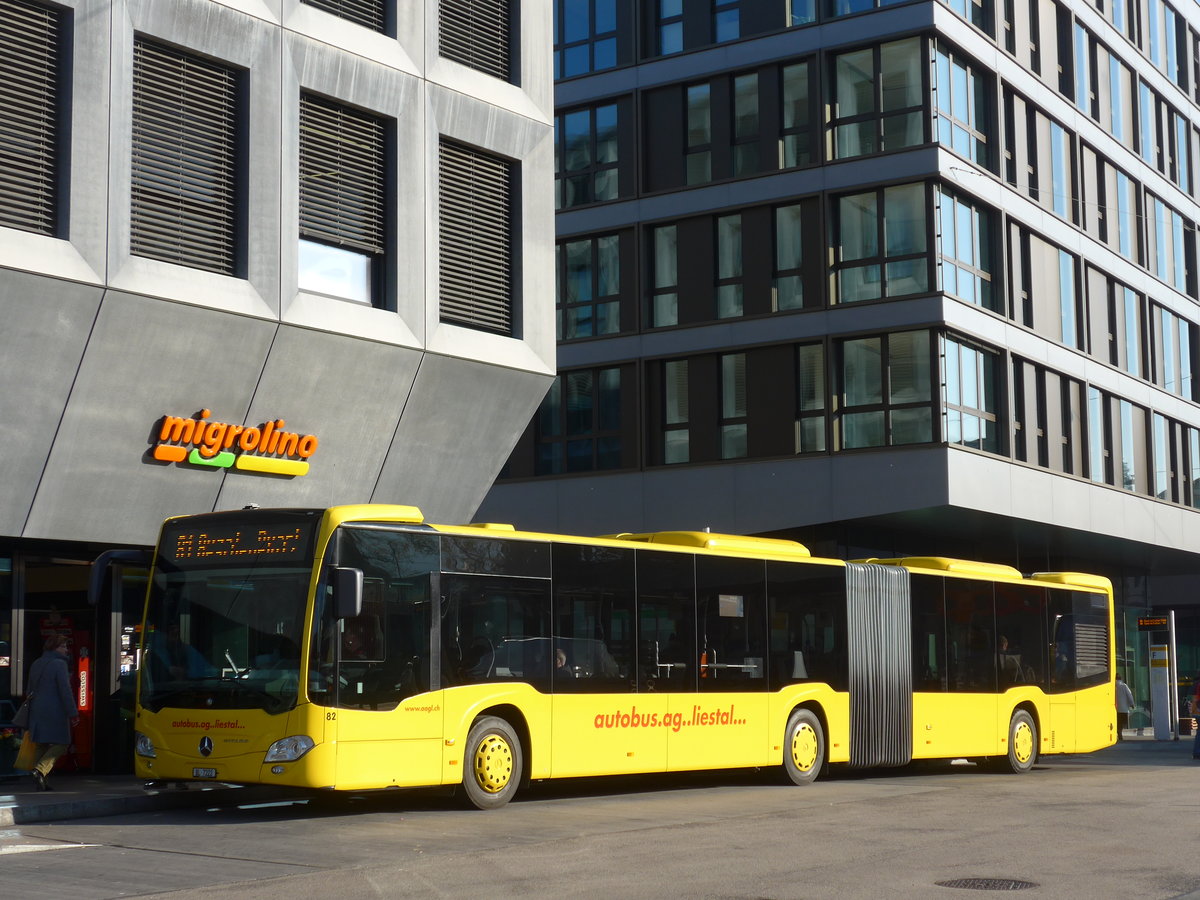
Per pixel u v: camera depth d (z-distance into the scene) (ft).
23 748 55.57
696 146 114.62
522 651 54.03
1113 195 132.46
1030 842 42.91
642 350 114.21
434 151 71.31
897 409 104.06
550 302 76.95
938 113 105.50
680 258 114.11
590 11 120.06
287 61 64.69
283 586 48.62
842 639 69.00
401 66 69.51
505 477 119.24
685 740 60.13
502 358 73.77
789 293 109.09
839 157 108.17
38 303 55.42
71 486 59.98
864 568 71.00
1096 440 124.26
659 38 117.08
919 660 73.36
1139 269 135.64
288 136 64.64
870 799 58.03
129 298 57.98
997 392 110.11
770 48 111.24
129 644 64.85
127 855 39.47
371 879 35.04
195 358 61.57
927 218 104.06
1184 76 150.92
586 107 119.65
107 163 57.72
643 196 115.65
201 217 61.93
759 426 108.99
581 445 116.78
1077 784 67.77
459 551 52.42
